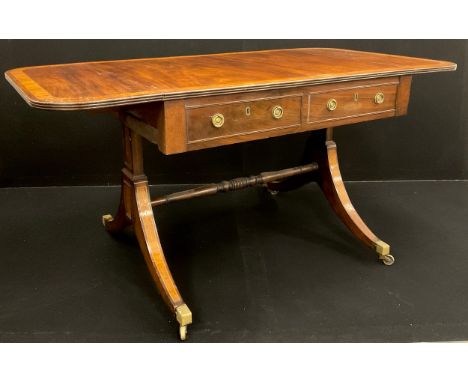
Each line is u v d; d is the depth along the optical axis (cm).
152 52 285
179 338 178
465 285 207
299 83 172
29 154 300
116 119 297
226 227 259
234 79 172
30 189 305
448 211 275
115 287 207
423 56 294
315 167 245
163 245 240
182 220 266
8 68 280
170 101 154
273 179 237
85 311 192
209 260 227
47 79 171
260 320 187
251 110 171
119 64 212
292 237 248
